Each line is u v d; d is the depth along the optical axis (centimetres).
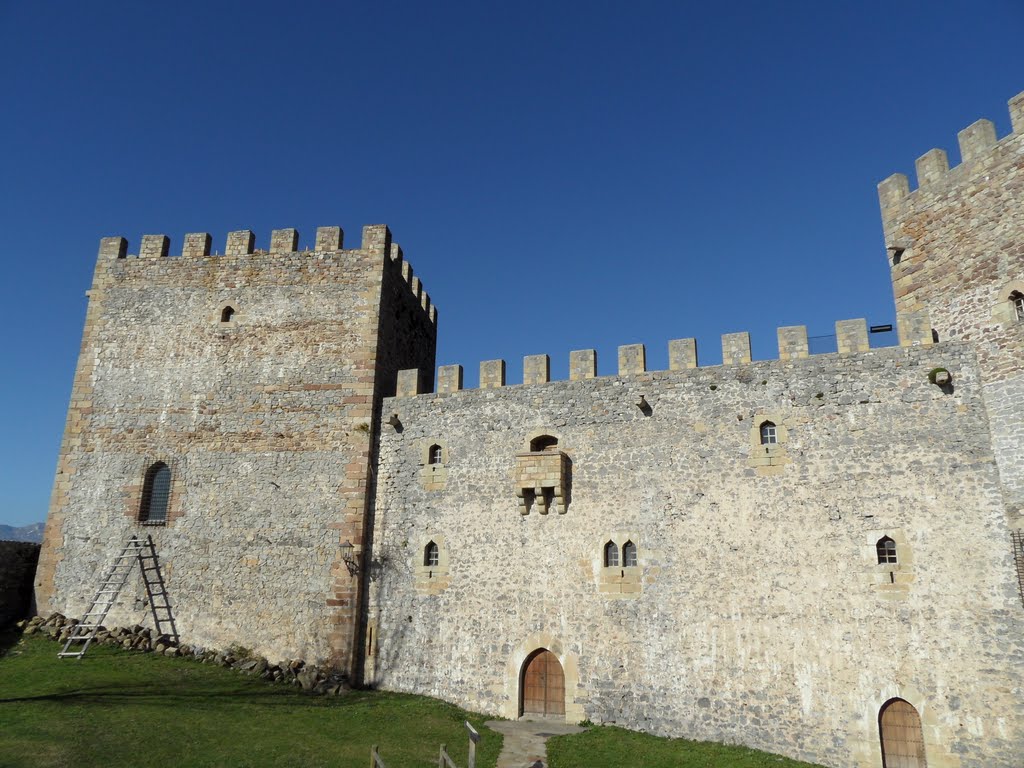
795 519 2128
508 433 2561
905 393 2103
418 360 3416
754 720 2019
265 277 3008
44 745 1584
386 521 2634
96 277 3136
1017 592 1845
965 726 1816
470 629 2405
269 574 2623
